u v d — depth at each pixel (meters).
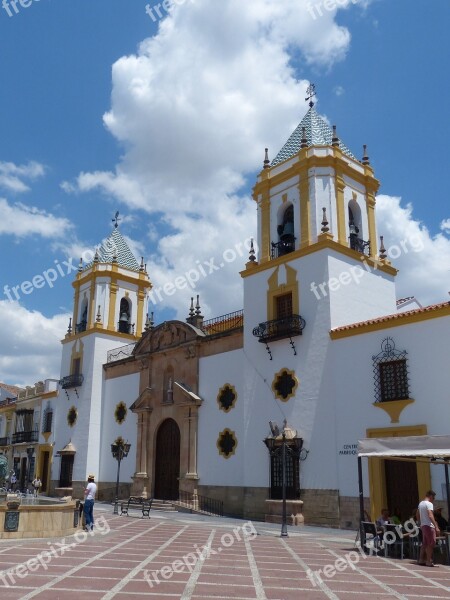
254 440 25.00
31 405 48.50
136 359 35.09
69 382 39.84
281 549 15.70
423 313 19.83
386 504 19.70
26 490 41.53
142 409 32.91
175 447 31.03
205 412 28.98
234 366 27.92
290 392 23.98
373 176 28.47
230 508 26.19
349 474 20.92
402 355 20.23
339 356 22.38
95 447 37.22
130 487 33.34
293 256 25.42
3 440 50.56
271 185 27.94
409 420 19.53
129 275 42.47
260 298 26.55
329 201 25.73
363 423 20.86
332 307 23.52
